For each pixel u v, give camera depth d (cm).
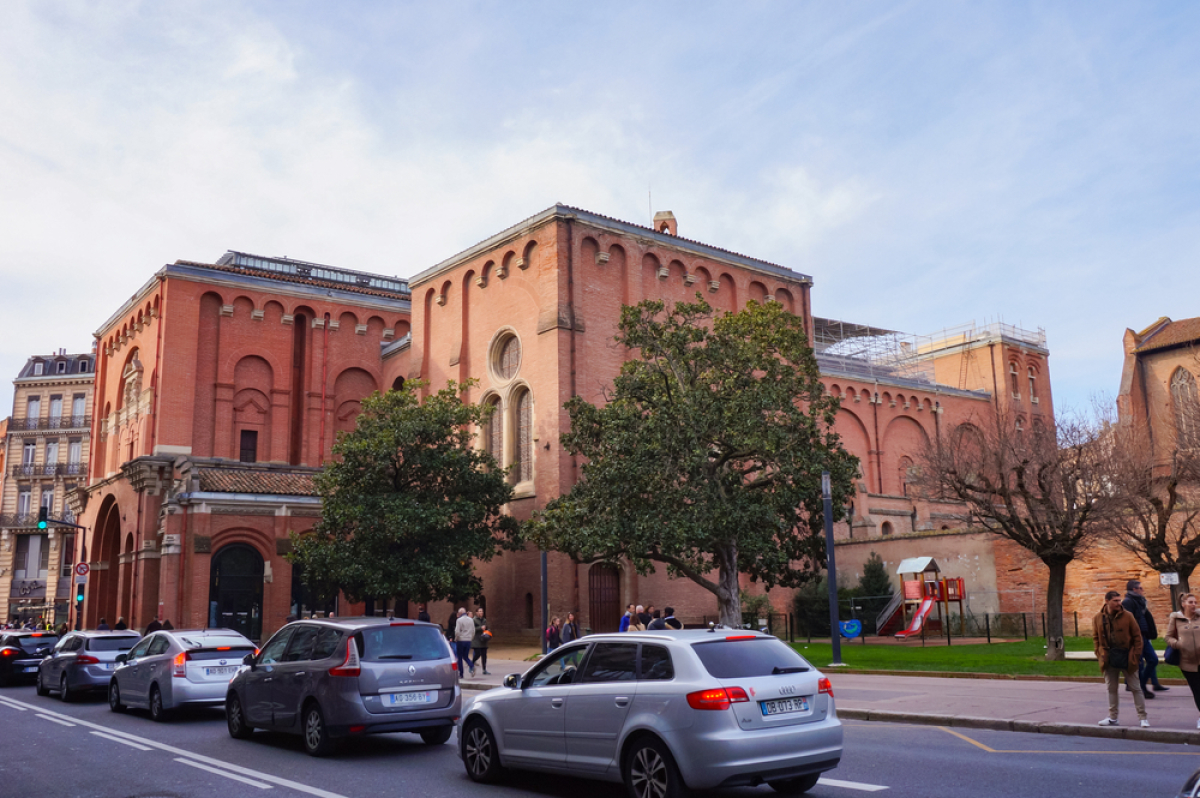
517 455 3906
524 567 3712
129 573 4231
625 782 894
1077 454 2602
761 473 2873
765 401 2608
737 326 2809
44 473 6638
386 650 1272
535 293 3853
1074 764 1057
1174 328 6112
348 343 4909
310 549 3200
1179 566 2573
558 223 3762
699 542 2570
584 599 3500
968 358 6625
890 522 5369
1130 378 5984
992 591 3525
